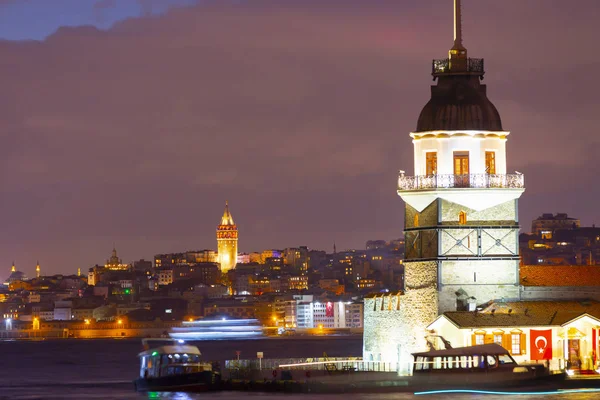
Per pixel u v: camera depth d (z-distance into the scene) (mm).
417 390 147375
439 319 155375
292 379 157250
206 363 168125
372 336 175125
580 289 161750
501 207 160500
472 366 145125
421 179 160625
